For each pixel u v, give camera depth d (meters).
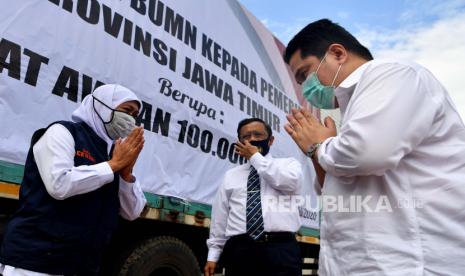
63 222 1.57
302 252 5.01
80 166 1.65
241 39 4.28
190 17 3.50
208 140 3.46
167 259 2.67
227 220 2.63
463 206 0.99
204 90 3.52
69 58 2.42
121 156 1.75
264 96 4.54
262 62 4.64
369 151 0.99
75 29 2.48
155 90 2.99
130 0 2.91
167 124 3.05
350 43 1.30
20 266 1.47
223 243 2.66
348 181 1.13
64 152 1.62
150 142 2.87
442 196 1.00
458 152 1.05
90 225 1.66
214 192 3.44
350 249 1.10
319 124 1.25
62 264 1.55
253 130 2.82
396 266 1.00
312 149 1.21
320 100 1.36
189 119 3.28
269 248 2.37
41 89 2.24
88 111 1.90
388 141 0.98
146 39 2.99
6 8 2.12
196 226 3.09
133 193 1.95
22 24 2.19
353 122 1.03
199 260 3.17
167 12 3.24
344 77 1.26
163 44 3.15
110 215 1.78
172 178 3.02
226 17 4.06
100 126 1.91
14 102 2.11
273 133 4.62
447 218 0.99
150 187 2.80
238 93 4.04
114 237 2.61
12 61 2.12
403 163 1.06
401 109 1.01
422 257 0.98
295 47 1.37
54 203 1.58
